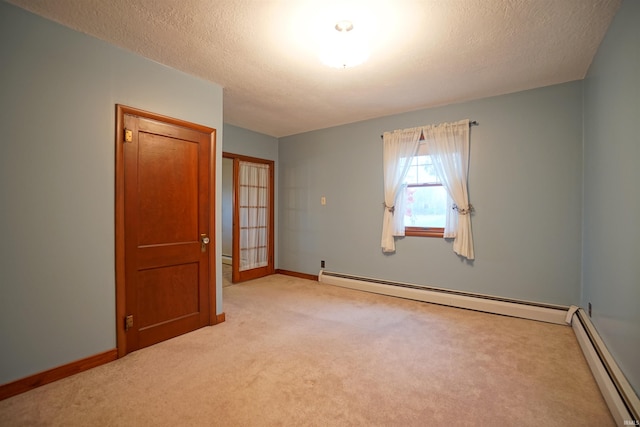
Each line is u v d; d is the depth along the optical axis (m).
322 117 4.06
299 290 4.16
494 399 1.72
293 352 2.31
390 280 3.98
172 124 2.56
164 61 2.46
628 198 1.68
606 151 2.08
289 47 2.25
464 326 2.83
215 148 2.91
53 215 1.91
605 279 2.09
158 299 2.48
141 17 1.88
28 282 1.81
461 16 1.86
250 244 4.81
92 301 2.09
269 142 5.08
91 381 1.90
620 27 1.76
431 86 2.98
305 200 4.89
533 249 3.05
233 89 3.07
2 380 1.72
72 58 1.99
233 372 2.01
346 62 2.12
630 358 1.62
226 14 1.85
